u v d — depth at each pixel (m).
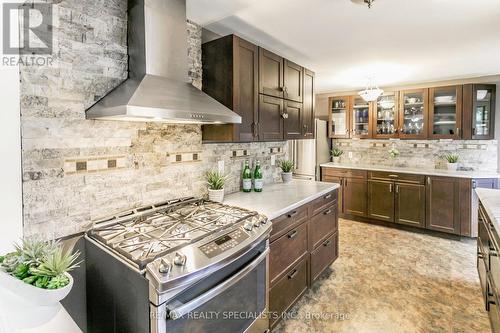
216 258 1.30
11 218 1.27
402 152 4.66
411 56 2.98
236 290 1.54
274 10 1.95
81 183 1.50
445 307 2.27
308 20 2.12
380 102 4.52
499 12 1.96
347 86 4.54
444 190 3.82
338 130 5.04
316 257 2.53
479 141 4.05
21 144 1.29
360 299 2.39
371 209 4.42
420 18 2.06
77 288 1.48
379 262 3.09
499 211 1.86
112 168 1.64
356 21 2.11
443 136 4.03
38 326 0.99
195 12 1.98
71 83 1.45
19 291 0.95
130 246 1.30
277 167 3.29
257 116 2.26
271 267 1.90
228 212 1.84
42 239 1.36
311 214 2.44
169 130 1.97
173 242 1.34
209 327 1.37
